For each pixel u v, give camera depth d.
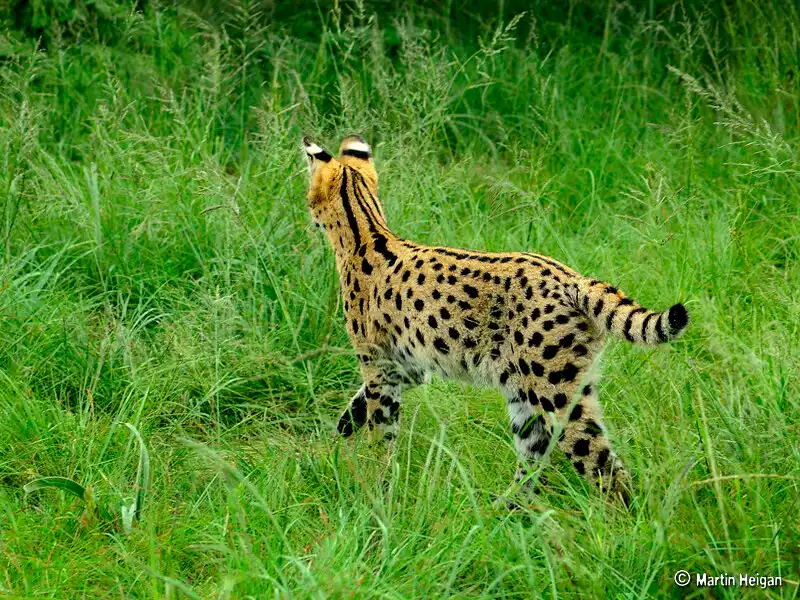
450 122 22.25
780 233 18.00
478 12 27.88
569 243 17.80
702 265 16.53
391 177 18.23
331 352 15.02
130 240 17.30
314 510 12.05
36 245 17.34
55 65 22.64
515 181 20.47
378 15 27.39
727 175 20.02
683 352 14.68
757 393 12.39
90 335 15.42
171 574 10.36
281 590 9.70
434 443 11.22
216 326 14.47
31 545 10.88
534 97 23.52
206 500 12.09
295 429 14.40
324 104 23.22
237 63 24.06
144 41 23.88
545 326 11.51
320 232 16.42
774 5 24.78
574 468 11.62
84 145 20.66
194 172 17.97
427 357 12.80
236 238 16.80
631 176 20.59
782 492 11.19
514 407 12.16
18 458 12.60
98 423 13.45
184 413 14.16
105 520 11.42
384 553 10.31
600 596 9.74
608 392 13.52
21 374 14.21
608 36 26.25
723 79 24.16
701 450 11.59
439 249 12.87
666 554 10.00
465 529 11.07
